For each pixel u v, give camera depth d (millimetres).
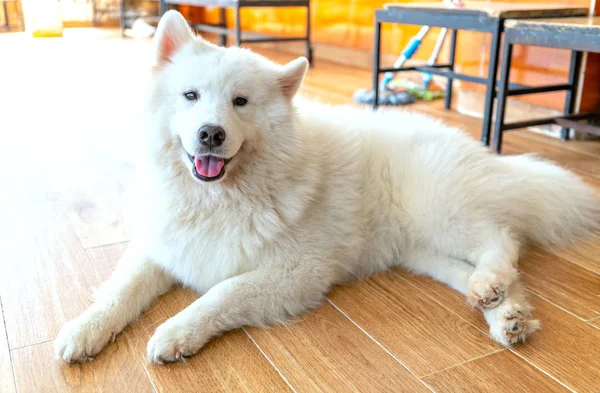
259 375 1384
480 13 3027
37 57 6965
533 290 1773
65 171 2885
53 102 4590
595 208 2189
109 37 8891
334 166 1781
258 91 1554
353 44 6473
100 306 1531
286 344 1511
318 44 7109
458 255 1839
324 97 4664
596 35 2473
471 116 4145
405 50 4391
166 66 1596
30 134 3609
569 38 2594
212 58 1552
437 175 1806
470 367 1408
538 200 2033
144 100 1589
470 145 1970
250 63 1580
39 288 1755
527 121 3105
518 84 3512
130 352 1463
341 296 1765
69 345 1403
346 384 1352
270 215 1603
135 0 9766
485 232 1794
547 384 1341
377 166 1882
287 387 1341
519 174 2018
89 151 3242
